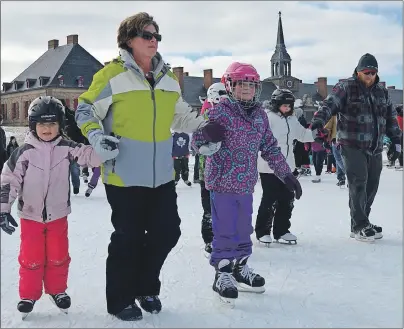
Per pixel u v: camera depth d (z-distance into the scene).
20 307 3.25
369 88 5.46
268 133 4.02
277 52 77.50
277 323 3.18
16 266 4.48
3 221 3.14
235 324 3.17
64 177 3.35
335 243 5.31
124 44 3.34
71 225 6.33
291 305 3.50
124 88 3.22
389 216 6.81
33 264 3.30
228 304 3.45
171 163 3.45
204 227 4.89
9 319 3.28
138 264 3.43
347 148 5.46
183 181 12.46
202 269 4.38
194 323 3.19
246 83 3.80
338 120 5.62
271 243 5.32
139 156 3.27
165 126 3.37
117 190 3.29
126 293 3.28
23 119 63.53
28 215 3.30
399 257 4.71
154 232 3.38
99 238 5.57
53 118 3.27
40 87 60.53
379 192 9.36
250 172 3.82
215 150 3.63
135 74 3.24
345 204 8.06
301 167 13.41
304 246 5.19
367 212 5.73
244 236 3.84
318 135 5.41
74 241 5.43
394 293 3.71
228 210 3.76
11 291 3.84
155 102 3.29
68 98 61.00
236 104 3.81
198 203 8.38
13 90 65.31
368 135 5.43
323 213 7.18
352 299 3.60
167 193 3.42
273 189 5.13
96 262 4.60
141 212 3.36
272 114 5.43
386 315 3.30
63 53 63.44
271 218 5.23
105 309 3.45
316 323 3.18
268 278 4.10
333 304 3.51
